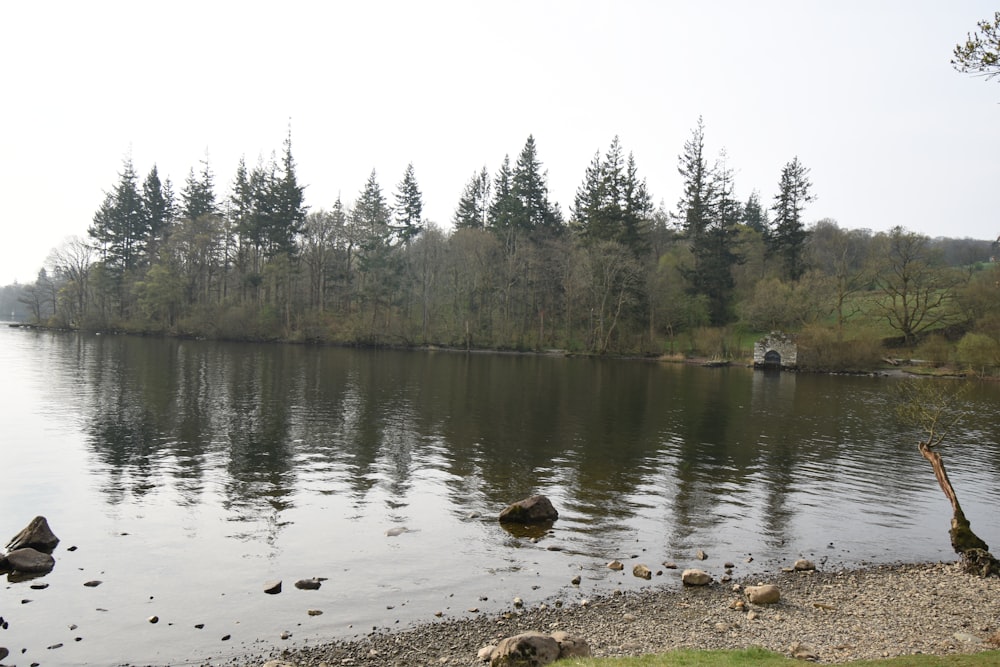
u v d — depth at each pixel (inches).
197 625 496.7
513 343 4010.8
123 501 802.8
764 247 4635.8
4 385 1748.3
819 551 719.1
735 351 3671.3
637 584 606.9
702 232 4328.3
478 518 789.9
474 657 455.8
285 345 3814.0
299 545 679.1
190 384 1882.4
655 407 1763.0
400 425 1368.1
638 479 992.9
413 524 758.5
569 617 529.3
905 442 1358.3
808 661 426.3
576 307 4074.8
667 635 497.4
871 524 816.9
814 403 1941.4
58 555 629.3
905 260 3506.4
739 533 767.7
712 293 4156.0
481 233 4281.5
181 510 776.9
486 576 613.9
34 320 5093.5
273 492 864.3
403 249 4517.7
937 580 634.2
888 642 485.7
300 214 4138.8
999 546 747.4
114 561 619.5
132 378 1973.4
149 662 441.1
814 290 3563.0
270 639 478.3
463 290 4138.8
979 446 1342.3
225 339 3964.1
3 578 572.1
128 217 4554.6
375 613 528.1
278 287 4087.1
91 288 4653.1
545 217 4734.3
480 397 1845.5
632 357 3786.9
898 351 3454.7
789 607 560.1
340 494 868.0
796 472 1069.8
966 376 2898.6
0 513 748.0
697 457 1156.5
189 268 4207.7
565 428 1398.9
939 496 952.9
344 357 3139.8
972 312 3267.7
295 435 1227.9
